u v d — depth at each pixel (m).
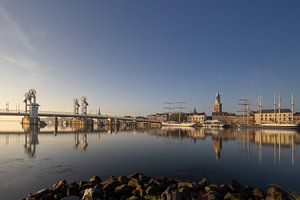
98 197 21.62
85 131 143.88
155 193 22.84
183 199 19.80
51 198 22.42
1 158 46.34
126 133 129.88
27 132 128.50
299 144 74.94
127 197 22.95
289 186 29.31
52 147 63.69
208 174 34.75
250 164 41.84
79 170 36.19
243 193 23.70
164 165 40.38
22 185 28.64
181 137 102.44
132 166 39.28
